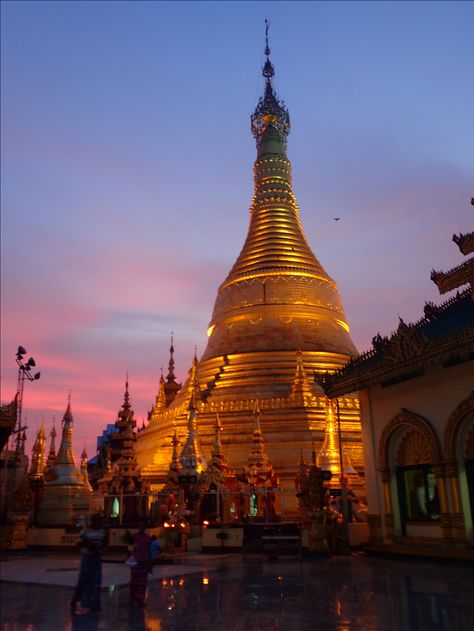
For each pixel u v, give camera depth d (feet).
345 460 136.77
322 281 200.44
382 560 86.69
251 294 193.26
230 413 160.15
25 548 118.01
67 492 135.85
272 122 233.96
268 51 248.93
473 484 81.41
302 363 167.94
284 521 129.49
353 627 42.80
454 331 78.02
